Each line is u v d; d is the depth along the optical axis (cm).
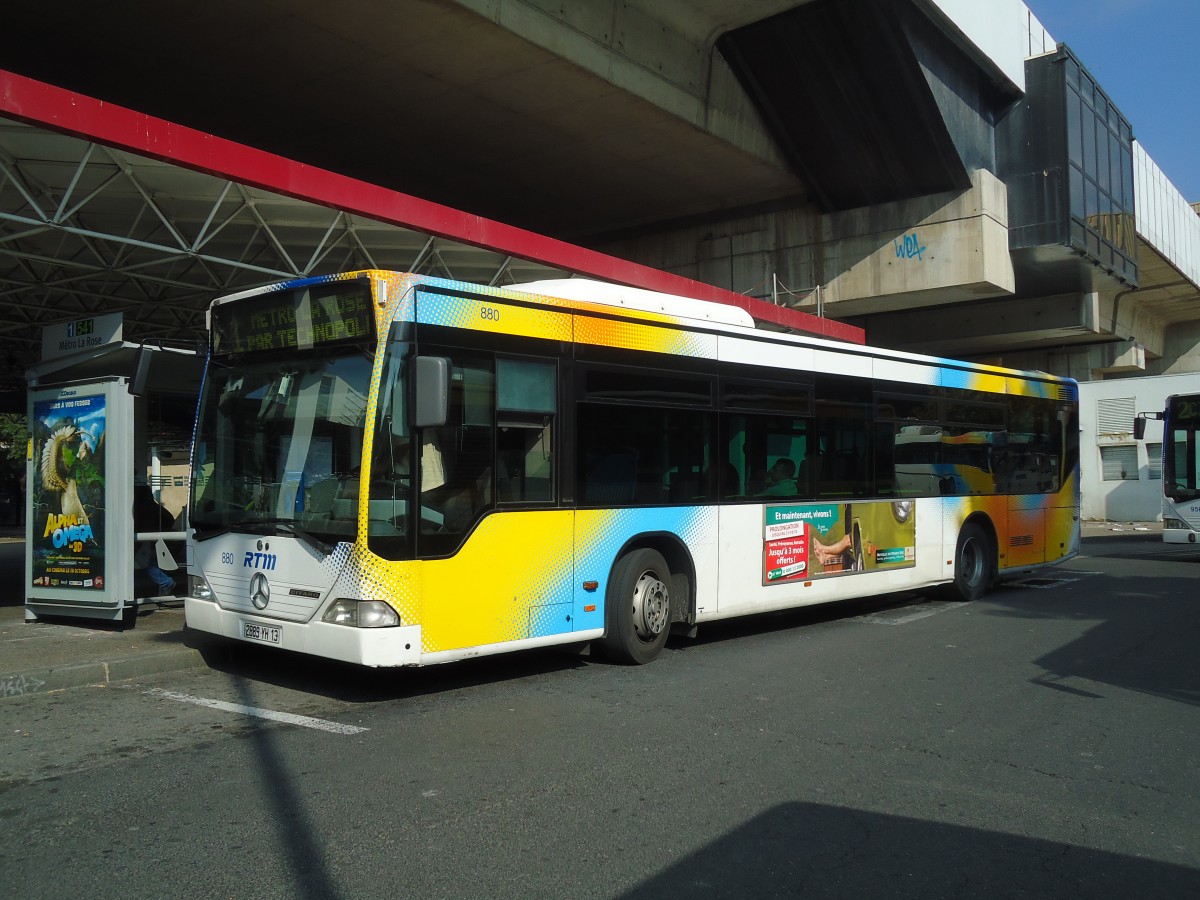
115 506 933
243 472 743
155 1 1441
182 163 988
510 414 735
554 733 618
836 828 464
